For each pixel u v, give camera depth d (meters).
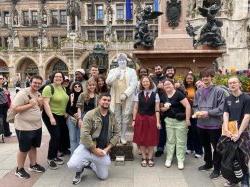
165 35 6.74
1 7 26.61
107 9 24.25
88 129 3.10
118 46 21.70
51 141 3.66
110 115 3.23
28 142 3.28
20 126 3.25
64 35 25.66
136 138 3.63
